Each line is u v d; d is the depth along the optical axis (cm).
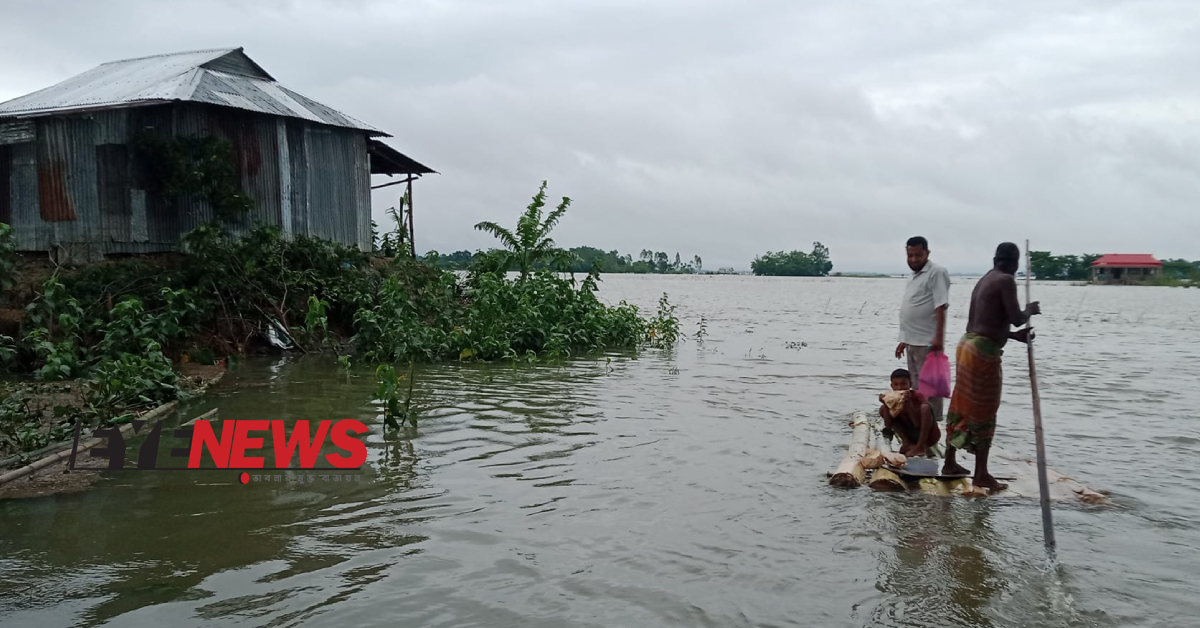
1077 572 476
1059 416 947
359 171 1905
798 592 445
